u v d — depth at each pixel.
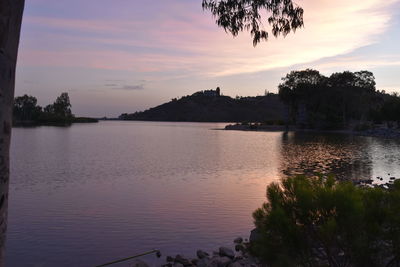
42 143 72.12
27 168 33.31
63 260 10.10
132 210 16.02
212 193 20.08
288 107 143.62
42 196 19.59
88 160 40.81
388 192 5.21
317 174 5.69
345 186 5.04
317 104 131.75
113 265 9.77
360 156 43.53
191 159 41.62
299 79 131.38
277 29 7.64
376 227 4.57
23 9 2.13
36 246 11.19
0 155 1.97
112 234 12.42
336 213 4.64
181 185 23.23
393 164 35.00
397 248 4.59
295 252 4.77
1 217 2.02
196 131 145.25
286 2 7.29
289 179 5.34
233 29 7.70
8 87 2.02
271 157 43.34
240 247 10.76
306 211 4.78
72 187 22.70
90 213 15.44
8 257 10.30
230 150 54.72
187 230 12.86
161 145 67.62
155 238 12.00
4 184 2.03
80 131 141.50
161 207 16.56
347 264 4.98
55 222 13.99
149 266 9.54
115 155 47.31
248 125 161.75
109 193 20.45
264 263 5.09
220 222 13.85
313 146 60.69
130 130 159.12
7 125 2.04
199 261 9.74
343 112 127.75
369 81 131.00
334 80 128.00
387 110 102.25
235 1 7.42
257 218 5.25
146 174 28.95
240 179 25.84
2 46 1.93
